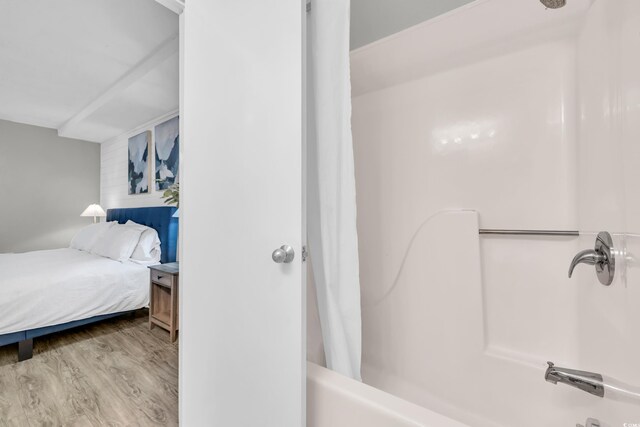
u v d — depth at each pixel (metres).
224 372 1.11
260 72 0.99
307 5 1.06
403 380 1.51
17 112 3.87
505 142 1.36
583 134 1.14
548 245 1.27
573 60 1.21
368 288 1.70
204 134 1.20
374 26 1.48
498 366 1.27
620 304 0.79
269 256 0.95
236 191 1.06
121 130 4.32
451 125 1.50
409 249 1.58
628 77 0.76
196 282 1.23
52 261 2.90
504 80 1.36
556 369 0.82
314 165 1.07
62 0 1.87
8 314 2.04
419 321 1.50
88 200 4.84
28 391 1.77
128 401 1.69
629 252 0.73
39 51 2.46
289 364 0.89
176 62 2.47
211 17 1.17
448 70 1.50
